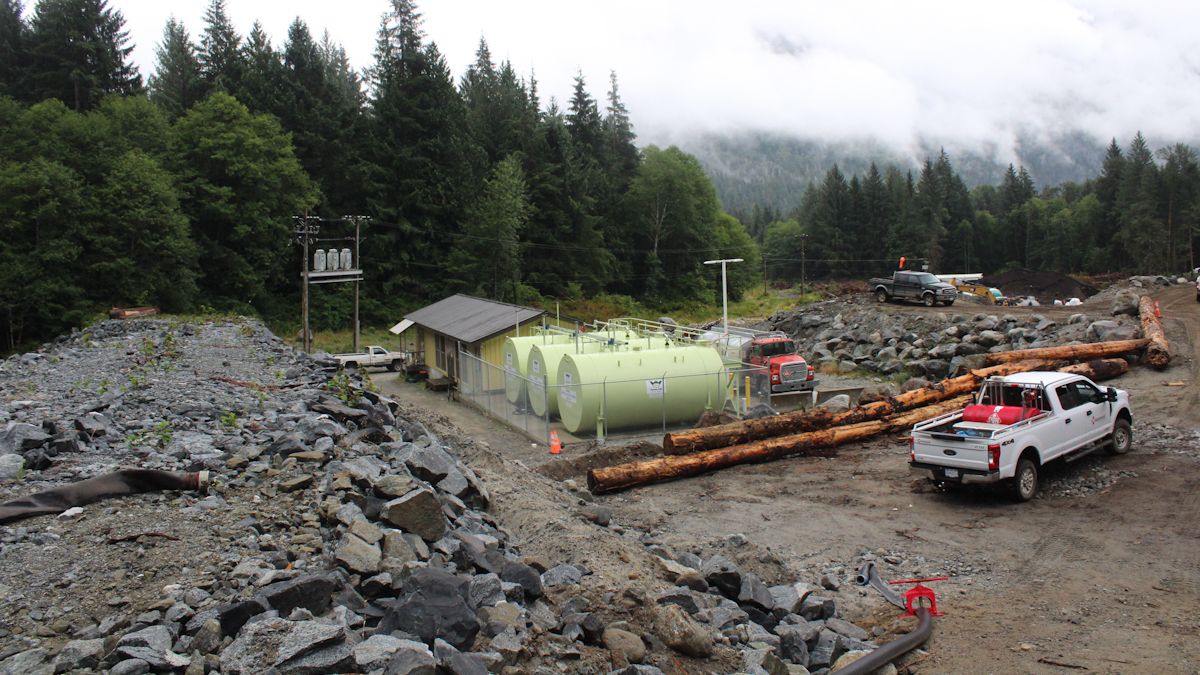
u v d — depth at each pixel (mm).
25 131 49500
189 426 11836
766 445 19422
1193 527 12625
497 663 5738
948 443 14586
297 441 10406
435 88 71312
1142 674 8070
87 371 18156
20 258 43062
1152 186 104938
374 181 68312
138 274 47812
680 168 91125
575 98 95938
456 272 69812
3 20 65625
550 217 81688
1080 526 13156
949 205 151875
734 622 8273
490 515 11344
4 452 9359
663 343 28453
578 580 8273
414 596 5930
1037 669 8305
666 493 17141
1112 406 16797
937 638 9219
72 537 6977
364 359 44219
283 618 5512
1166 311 33344
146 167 48750
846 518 14648
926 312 40219
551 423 26812
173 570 6402
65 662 4820
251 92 65562
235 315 37406
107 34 67500
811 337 44906
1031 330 32000
